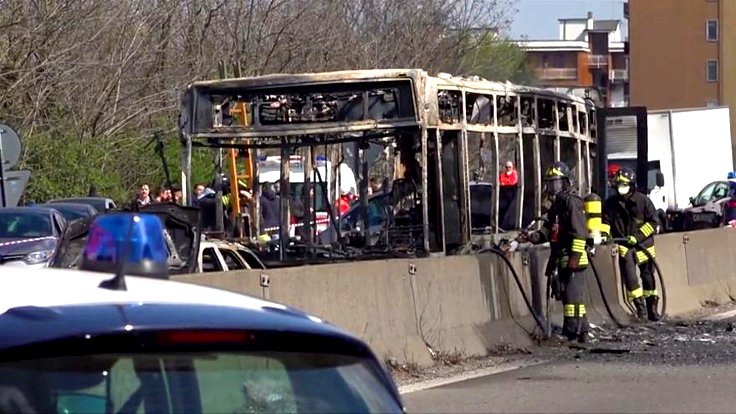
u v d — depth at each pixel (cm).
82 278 860
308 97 3061
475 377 2402
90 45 6812
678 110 7531
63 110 6762
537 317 2952
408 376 2409
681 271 3819
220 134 3086
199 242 2611
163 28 7294
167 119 7131
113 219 840
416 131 3038
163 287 854
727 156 8075
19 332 752
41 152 6481
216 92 3086
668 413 1967
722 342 2931
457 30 9150
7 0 6231
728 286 4141
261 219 3269
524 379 2362
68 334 736
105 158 6794
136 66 7156
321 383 795
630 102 17350
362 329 2383
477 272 2756
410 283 2531
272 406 770
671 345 2881
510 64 10512
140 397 735
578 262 2895
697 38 16988
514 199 3522
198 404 747
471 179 3425
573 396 2144
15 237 4138
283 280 2222
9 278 891
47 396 727
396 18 8700
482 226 3388
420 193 3067
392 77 3028
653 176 7250
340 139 3117
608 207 3484
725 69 16862
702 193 7575
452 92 3189
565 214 2912
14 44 6284
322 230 3155
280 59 7762
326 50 7975
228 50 7544
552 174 2953
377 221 3123
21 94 6369
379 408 808
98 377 735
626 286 3419
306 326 803
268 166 3359
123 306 783
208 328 758
